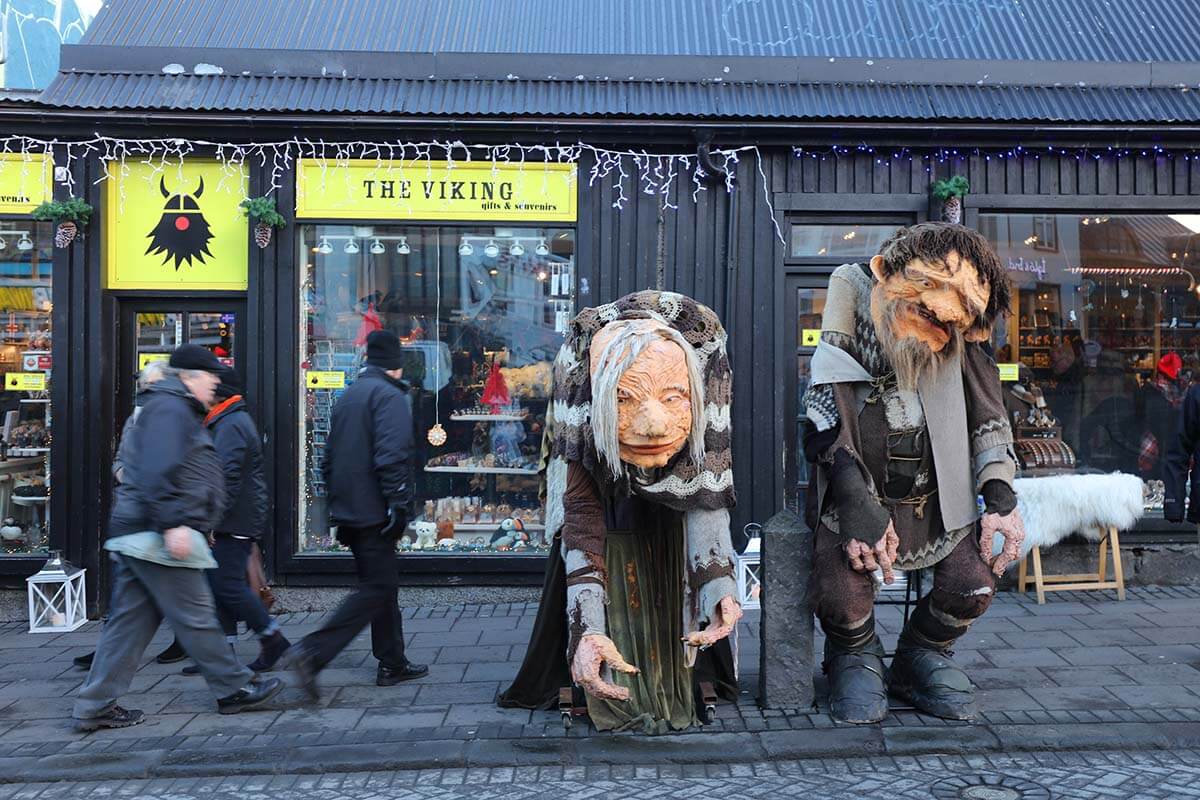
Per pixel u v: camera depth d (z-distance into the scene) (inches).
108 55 287.9
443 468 295.9
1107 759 175.2
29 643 257.8
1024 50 309.0
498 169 289.3
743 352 290.2
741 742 180.1
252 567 228.1
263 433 285.6
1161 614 266.7
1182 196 297.7
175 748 180.9
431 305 294.2
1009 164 296.5
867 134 287.4
